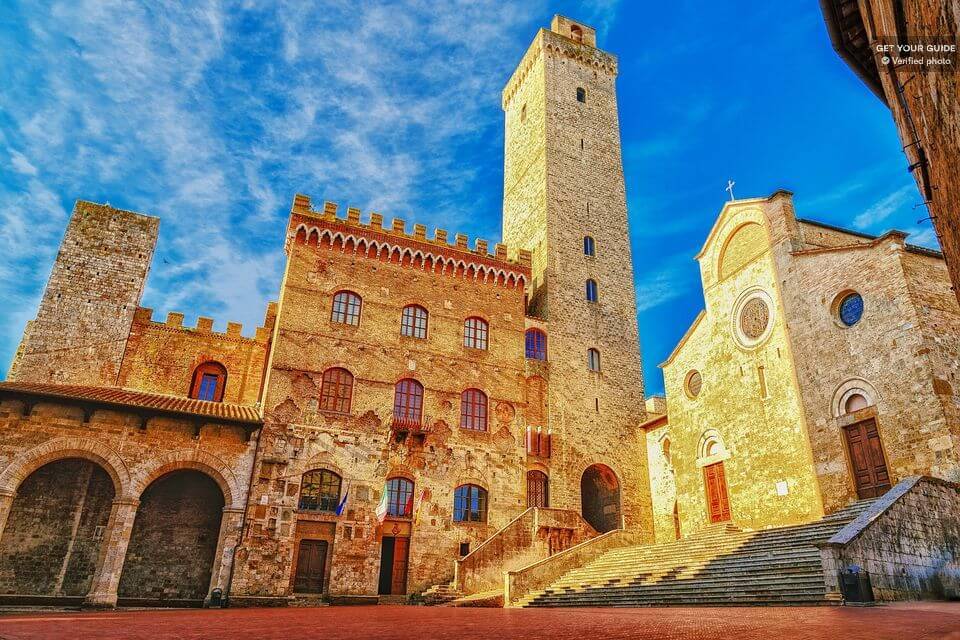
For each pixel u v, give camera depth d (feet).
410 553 121.80
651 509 151.33
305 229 137.69
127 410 105.60
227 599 104.22
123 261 136.77
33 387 102.94
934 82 29.25
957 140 27.99
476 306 149.59
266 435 119.14
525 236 184.24
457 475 131.64
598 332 164.66
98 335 129.49
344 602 112.16
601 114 195.83
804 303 109.50
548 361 154.71
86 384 123.85
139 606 103.30
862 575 59.88
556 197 175.94
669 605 78.13
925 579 69.31
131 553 108.27
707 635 29.07
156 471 105.91
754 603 69.46
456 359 142.00
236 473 111.65
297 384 125.80
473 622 45.55
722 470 122.52
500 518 132.16
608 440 153.79
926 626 30.30
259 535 110.93
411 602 115.65
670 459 145.18
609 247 176.86
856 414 96.94
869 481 93.76
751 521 112.88
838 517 88.63
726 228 130.82
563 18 213.87
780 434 110.11
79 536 106.11
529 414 147.74
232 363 140.36
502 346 148.15
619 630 34.12
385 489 117.50
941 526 74.84
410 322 141.90
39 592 101.19
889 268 95.76
